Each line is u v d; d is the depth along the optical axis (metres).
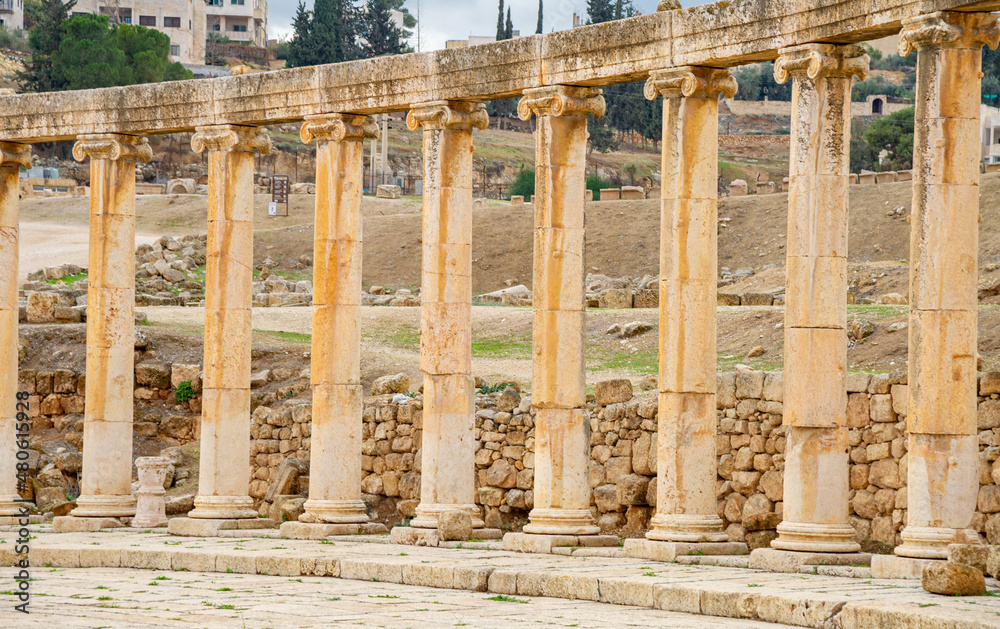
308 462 35.44
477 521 27.70
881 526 24.27
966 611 16.05
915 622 15.87
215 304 31.28
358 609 19.66
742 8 23.22
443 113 28.00
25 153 35.31
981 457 22.84
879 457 24.47
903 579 19.88
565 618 18.41
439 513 27.50
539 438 26.19
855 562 21.55
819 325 22.11
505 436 31.36
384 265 79.31
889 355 36.12
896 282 57.03
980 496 22.78
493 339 48.75
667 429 24.08
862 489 24.77
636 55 24.94
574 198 26.36
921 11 20.36
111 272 33.22
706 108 24.34
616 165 151.75
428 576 22.58
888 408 24.39
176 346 45.34
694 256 24.11
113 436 33.12
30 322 49.06
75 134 33.78
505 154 153.25
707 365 24.06
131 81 141.25
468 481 28.03
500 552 25.38
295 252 83.00
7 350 34.44
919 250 20.45
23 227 90.69
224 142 31.39
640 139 167.62
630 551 23.94
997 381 22.89
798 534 21.94
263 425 36.91
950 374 20.12
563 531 25.55
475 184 143.88
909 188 78.44
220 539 29.53
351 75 29.45
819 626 17.08
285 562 24.72
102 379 33.06
